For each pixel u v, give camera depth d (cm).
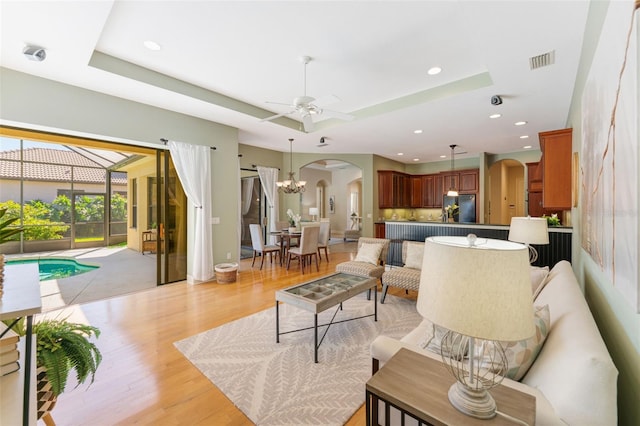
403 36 268
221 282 471
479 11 204
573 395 93
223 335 286
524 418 93
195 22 248
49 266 646
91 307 362
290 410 185
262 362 239
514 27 221
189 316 334
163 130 421
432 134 571
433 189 905
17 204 767
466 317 88
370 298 398
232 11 234
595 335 106
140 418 178
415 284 354
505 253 87
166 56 306
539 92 351
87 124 348
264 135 579
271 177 718
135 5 226
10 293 112
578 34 228
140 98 379
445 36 268
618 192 103
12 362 111
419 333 196
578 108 259
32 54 257
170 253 476
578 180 262
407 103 411
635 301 86
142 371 226
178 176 452
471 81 351
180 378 217
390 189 827
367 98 423
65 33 240
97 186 908
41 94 317
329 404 190
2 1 200
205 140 475
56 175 829
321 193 1263
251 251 785
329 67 329
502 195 865
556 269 236
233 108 427
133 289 440
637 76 80
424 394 106
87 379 214
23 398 97
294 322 318
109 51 297
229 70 337
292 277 513
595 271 170
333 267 598
